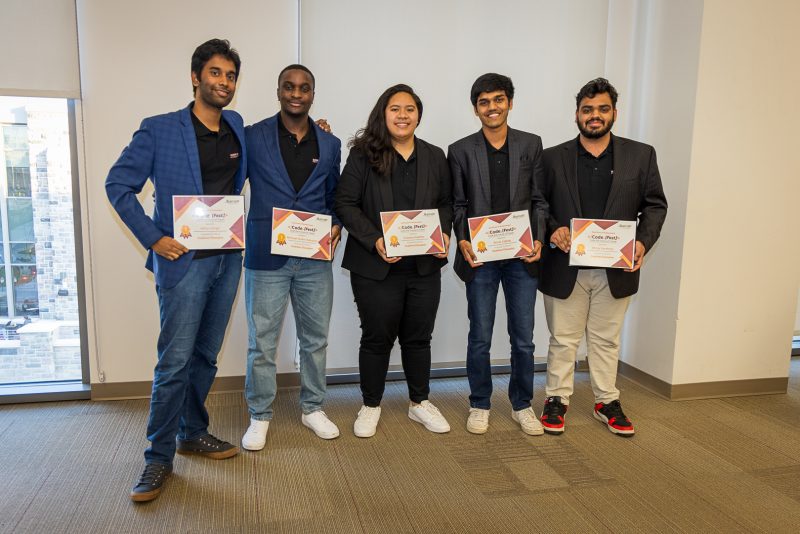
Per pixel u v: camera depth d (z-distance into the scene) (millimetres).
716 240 3018
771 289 3137
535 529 1843
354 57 2975
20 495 1986
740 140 2977
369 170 2344
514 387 2631
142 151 1875
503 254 2336
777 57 2969
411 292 2432
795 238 3125
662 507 1989
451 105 3141
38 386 2947
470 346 2561
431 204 2348
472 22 3111
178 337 1954
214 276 2018
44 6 2592
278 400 2967
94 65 2693
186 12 2760
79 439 2451
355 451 2371
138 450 2355
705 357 3092
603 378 2668
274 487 2064
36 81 2629
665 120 3086
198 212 1926
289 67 2135
